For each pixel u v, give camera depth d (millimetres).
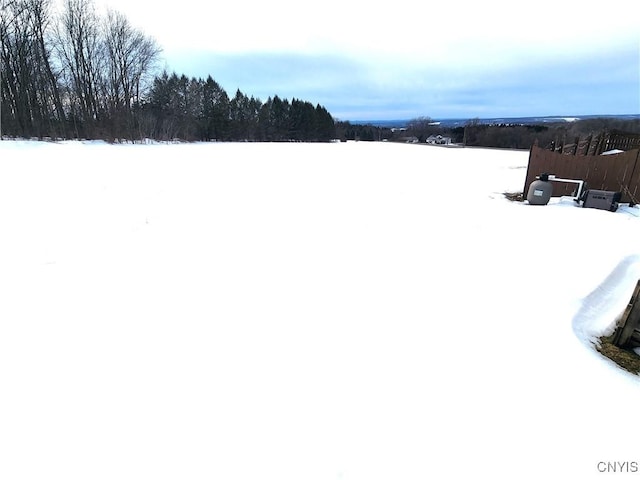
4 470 1666
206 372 2350
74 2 32219
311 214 6355
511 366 2463
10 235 4719
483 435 1913
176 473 1674
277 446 1825
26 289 3352
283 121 60719
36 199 6660
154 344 2621
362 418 2008
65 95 32219
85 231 5023
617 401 2180
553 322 2994
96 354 2492
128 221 5586
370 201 7566
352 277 3793
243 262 4137
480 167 15281
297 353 2555
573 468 1741
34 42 29047
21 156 14305
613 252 4570
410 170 13898
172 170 12234
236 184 9570
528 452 1820
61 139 27000
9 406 2029
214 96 51750
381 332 2824
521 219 6215
